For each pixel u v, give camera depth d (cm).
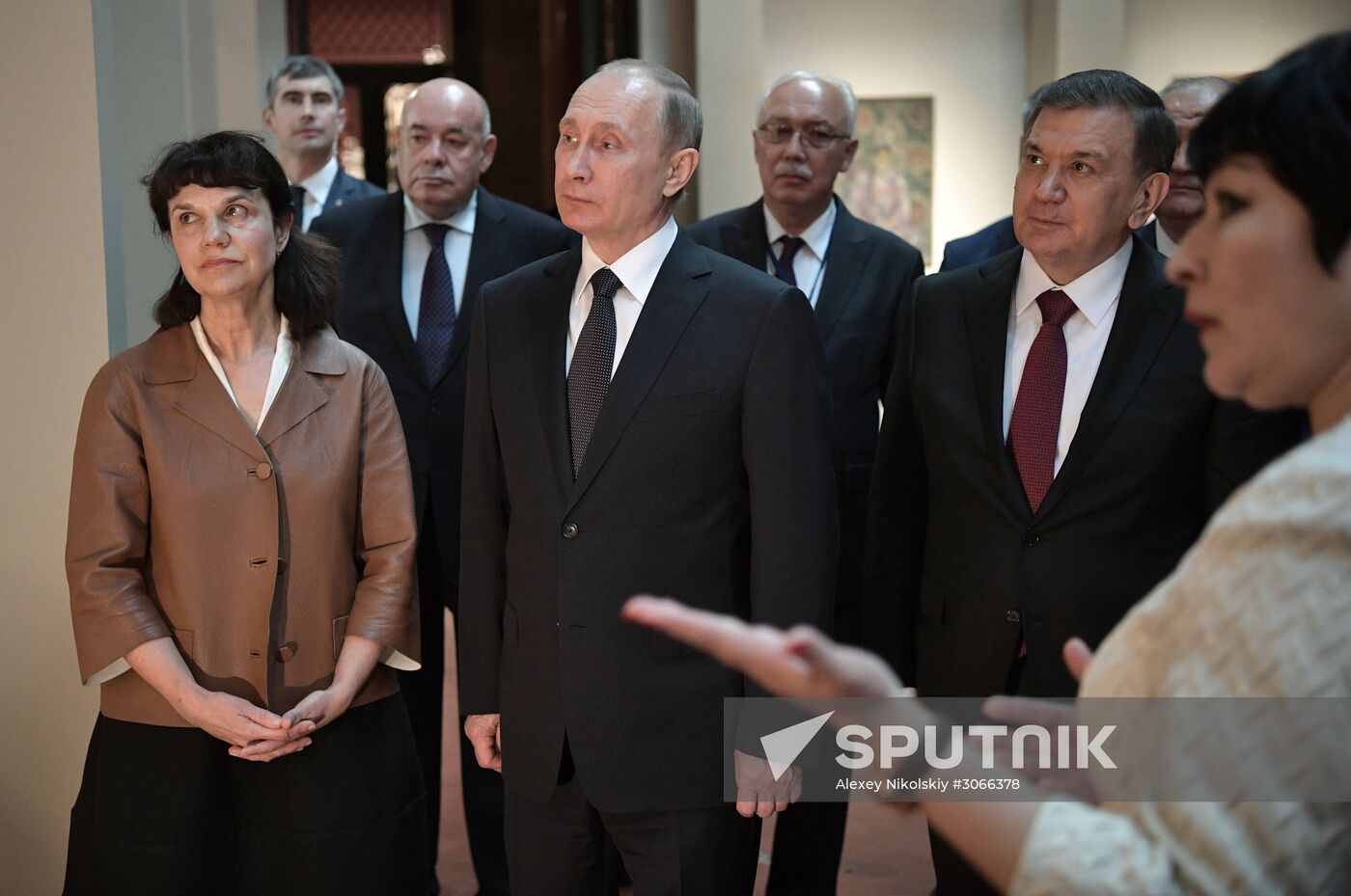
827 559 215
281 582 223
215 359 228
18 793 267
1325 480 79
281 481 224
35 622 266
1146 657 88
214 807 221
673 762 213
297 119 508
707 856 216
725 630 85
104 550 218
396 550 235
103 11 264
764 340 216
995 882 85
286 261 236
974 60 687
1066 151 217
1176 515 218
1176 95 310
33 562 266
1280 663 77
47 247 263
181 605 220
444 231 348
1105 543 215
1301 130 85
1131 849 80
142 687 219
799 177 346
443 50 915
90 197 262
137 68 478
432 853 326
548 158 866
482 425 234
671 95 220
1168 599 87
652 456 213
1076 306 224
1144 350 218
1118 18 644
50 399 265
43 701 267
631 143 215
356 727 229
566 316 228
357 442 236
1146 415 215
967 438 226
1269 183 87
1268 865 77
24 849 268
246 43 602
